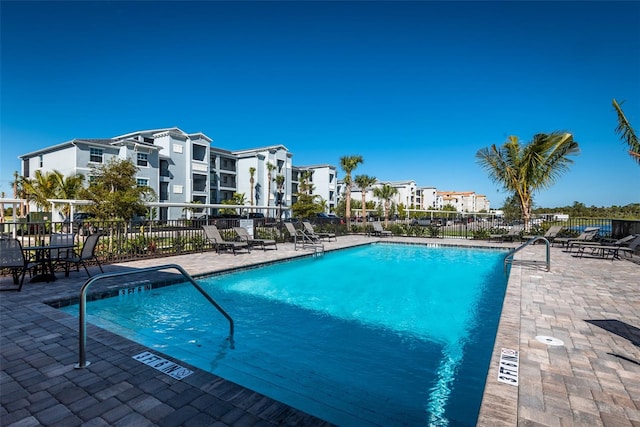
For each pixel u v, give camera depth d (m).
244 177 44.22
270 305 6.48
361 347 4.53
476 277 9.24
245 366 3.92
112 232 9.47
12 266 5.82
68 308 5.56
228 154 42.06
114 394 2.58
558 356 3.31
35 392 2.61
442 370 3.87
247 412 2.35
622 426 2.20
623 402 2.49
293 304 6.57
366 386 3.48
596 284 6.73
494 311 6.23
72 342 3.64
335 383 3.54
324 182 54.41
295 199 51.53
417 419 2.89
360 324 5.47
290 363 4.01
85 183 25.64
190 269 8.27
